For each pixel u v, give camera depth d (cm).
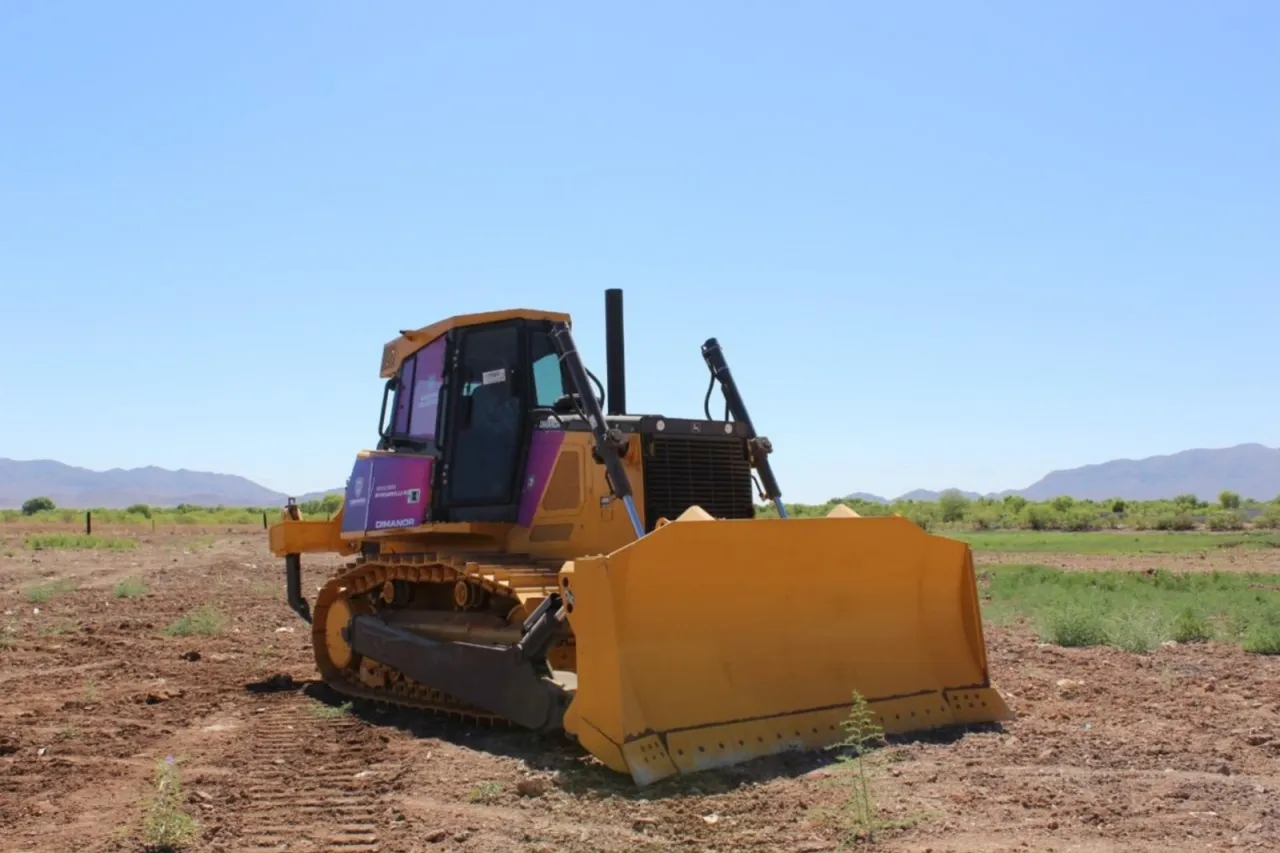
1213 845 504
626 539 804
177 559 2978
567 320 930
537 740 746
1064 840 515
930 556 823
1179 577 2055
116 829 570
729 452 874
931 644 820
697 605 702
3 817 595
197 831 562
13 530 4900
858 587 788
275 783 662
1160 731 763
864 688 761
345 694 969
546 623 740
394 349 1048
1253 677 993
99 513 7019
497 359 923
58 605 1738
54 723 849
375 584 985
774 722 702
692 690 682
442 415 954
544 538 866
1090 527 5694
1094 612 1335
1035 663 1093
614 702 646
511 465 894
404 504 981
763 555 732
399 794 632
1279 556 2970
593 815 574
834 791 606
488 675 788
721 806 582
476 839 540
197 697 970
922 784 620
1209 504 7862
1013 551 3331
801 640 748
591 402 777
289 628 1465
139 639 1341
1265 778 633
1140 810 564
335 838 550
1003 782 625
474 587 861
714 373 923
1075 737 742
